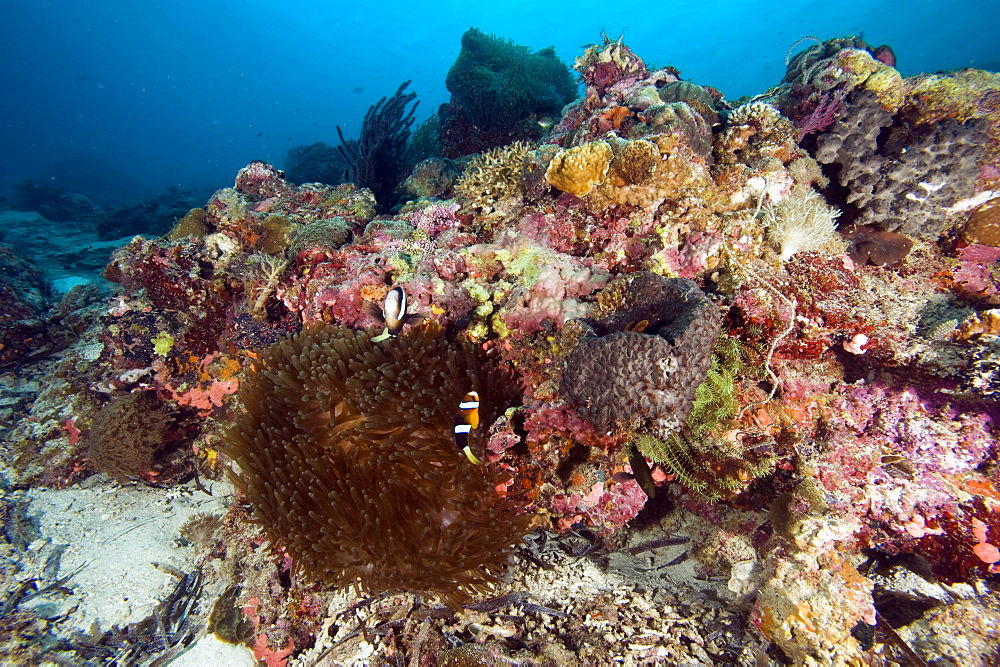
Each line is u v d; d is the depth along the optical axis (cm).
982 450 66
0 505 103
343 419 70
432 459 65
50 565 93
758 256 80
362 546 61
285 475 65
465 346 75
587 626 67
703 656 63
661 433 63
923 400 70
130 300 112
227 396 107
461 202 122
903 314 76
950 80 83
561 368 65
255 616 79
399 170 214
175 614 85
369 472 65
